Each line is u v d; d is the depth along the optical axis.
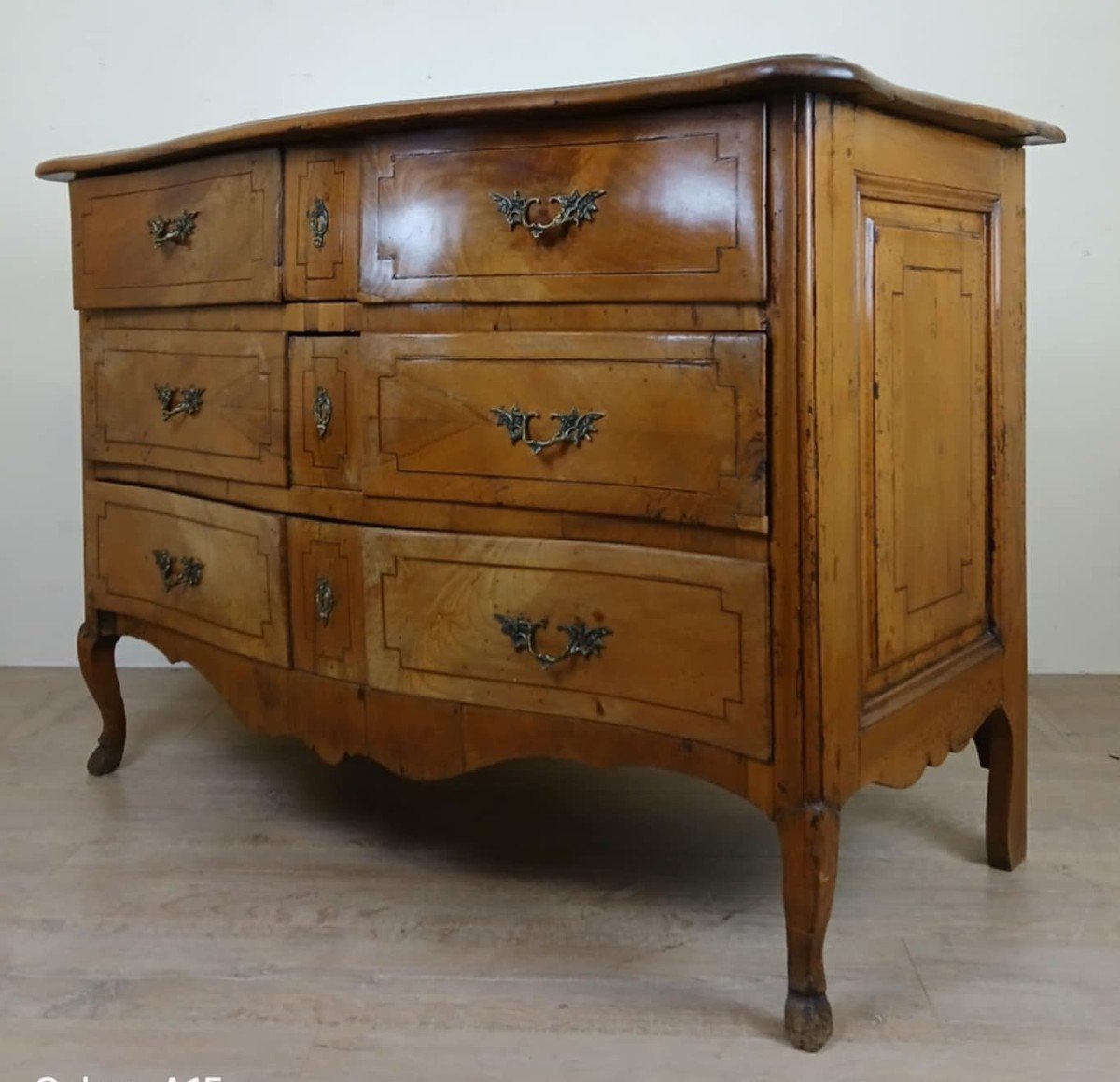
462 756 1.64
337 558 1.71
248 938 1.63
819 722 1.37
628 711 1.49
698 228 1.37
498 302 1.52
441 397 1.57
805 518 1.34
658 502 1.43
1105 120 2.52
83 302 2.08
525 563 1.54
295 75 2.69
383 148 1.58
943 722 1.62
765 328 1.35
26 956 1.59
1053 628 2.67
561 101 1.41
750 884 1.77
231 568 1.87
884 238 1.46
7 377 2.81
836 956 1.57
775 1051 1.38
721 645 1.41
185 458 1.93
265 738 2.40
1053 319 2.59
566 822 2.00
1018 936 1.61
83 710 2.57
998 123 1.58
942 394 1.61
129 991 1.51
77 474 2.83
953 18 2.53
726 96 1.33
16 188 2.76
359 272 1.62
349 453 1.67
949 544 1.65
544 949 1.60
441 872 1.82
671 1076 1.33
